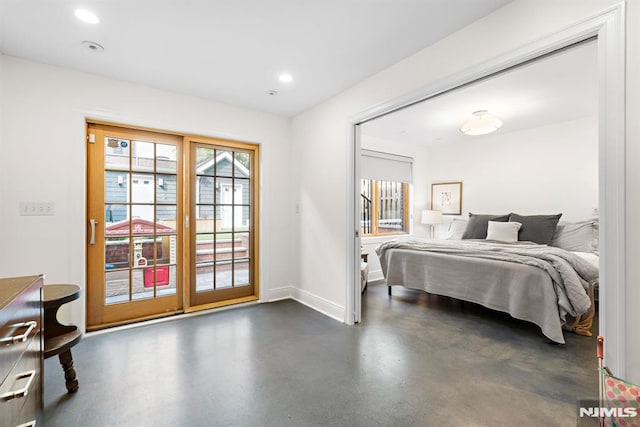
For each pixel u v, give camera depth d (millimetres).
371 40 2072
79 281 2518
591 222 3645
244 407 1618
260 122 3551
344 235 2938
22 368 1045
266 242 3611
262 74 2594
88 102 2568
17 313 1004
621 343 1284
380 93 2531
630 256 1272
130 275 2896
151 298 3010
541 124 4176
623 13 1281
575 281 2387
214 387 1802
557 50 1550
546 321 2398
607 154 1327
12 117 2277
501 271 2768
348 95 2879
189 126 3074
